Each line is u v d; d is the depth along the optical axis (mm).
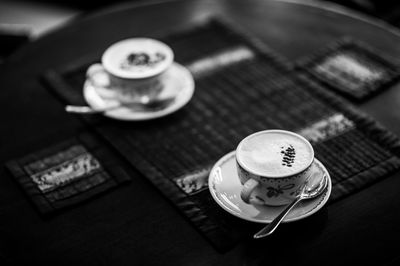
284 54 951
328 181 694
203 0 1103
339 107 830
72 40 1029
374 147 768
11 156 807
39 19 1858
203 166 762
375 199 703
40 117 869
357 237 663
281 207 675
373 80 875
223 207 675
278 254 651
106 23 1064
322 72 902
